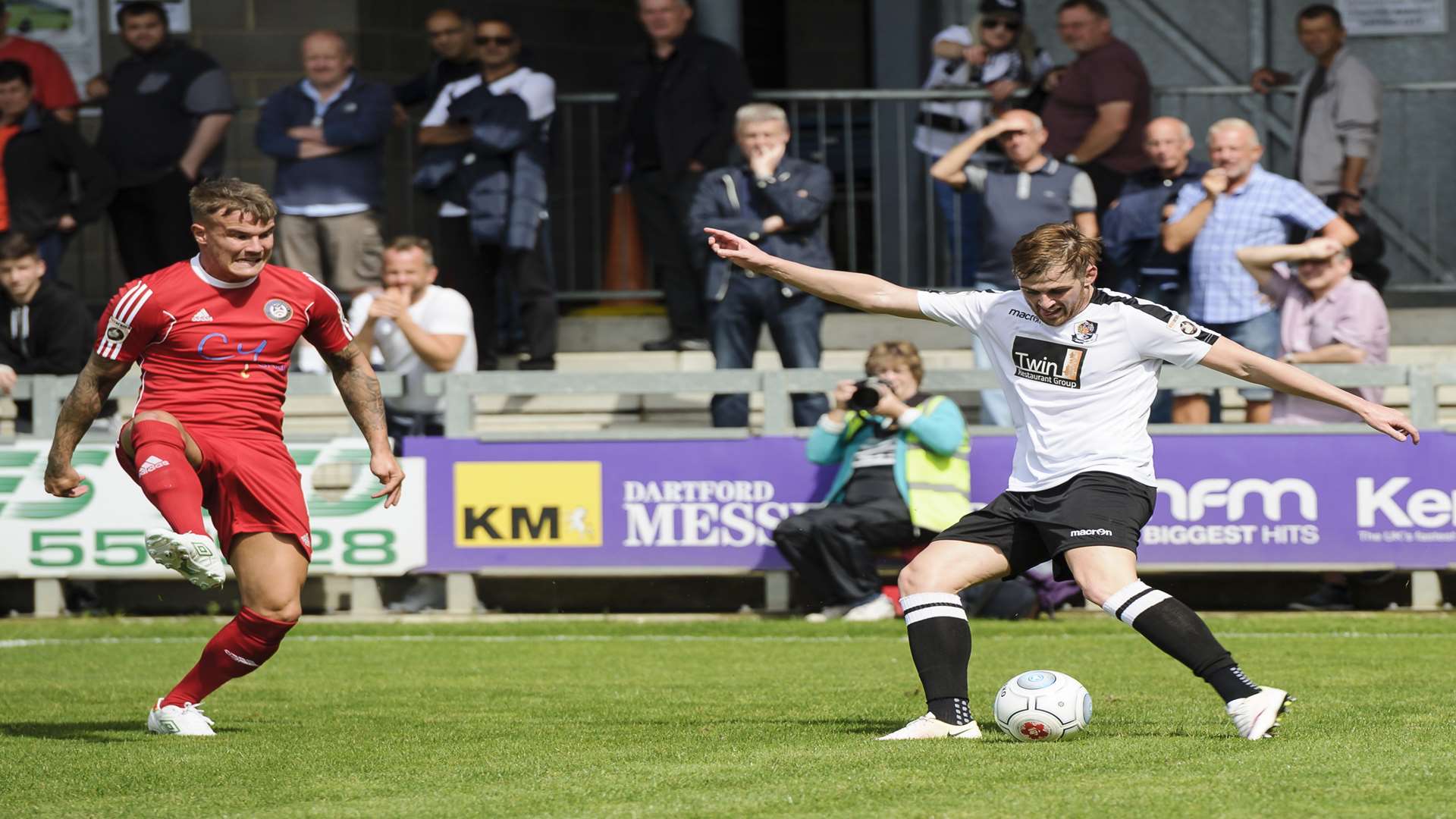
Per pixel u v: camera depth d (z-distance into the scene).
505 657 20.89
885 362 23.84
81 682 18.75
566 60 39.81
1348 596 25.52
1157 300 26.56
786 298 26.66
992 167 29.25
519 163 28.61
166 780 11.66
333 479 25.20
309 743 13.55
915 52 36.03
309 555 14.08
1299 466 24.39
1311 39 29.02
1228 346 12.59
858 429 24.30
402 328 25.23
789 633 22.97
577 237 37.75
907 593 13.12
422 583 25.44
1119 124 28.17
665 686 17.91
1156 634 12.34
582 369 31.11
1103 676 18.33
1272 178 25.84
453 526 25.14
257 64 38.00
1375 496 24.36
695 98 28.45
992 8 29.64
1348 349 25.28
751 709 15.91
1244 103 35.38
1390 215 34.97
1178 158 26.30
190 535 12.20
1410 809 9.70
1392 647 20.83
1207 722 14.08
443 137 29.03
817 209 26.58
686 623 24.12
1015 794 10.26
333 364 14.41
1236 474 24.44
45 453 25.44
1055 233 12.52
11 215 29.22
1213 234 25.80
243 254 13.36
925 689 13.07
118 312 13.36
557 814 10.09
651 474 24.97
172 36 37.91
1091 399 12.76
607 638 22.89
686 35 28.66
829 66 41.28
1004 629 23.06
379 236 29.31
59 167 29.41
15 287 26.05
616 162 29.77
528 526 25.06
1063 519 12.64
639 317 31.56
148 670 19.92
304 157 28.97
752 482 24.81
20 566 25.48
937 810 9.82
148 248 30.25
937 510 23.70
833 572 24.06
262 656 13.99
